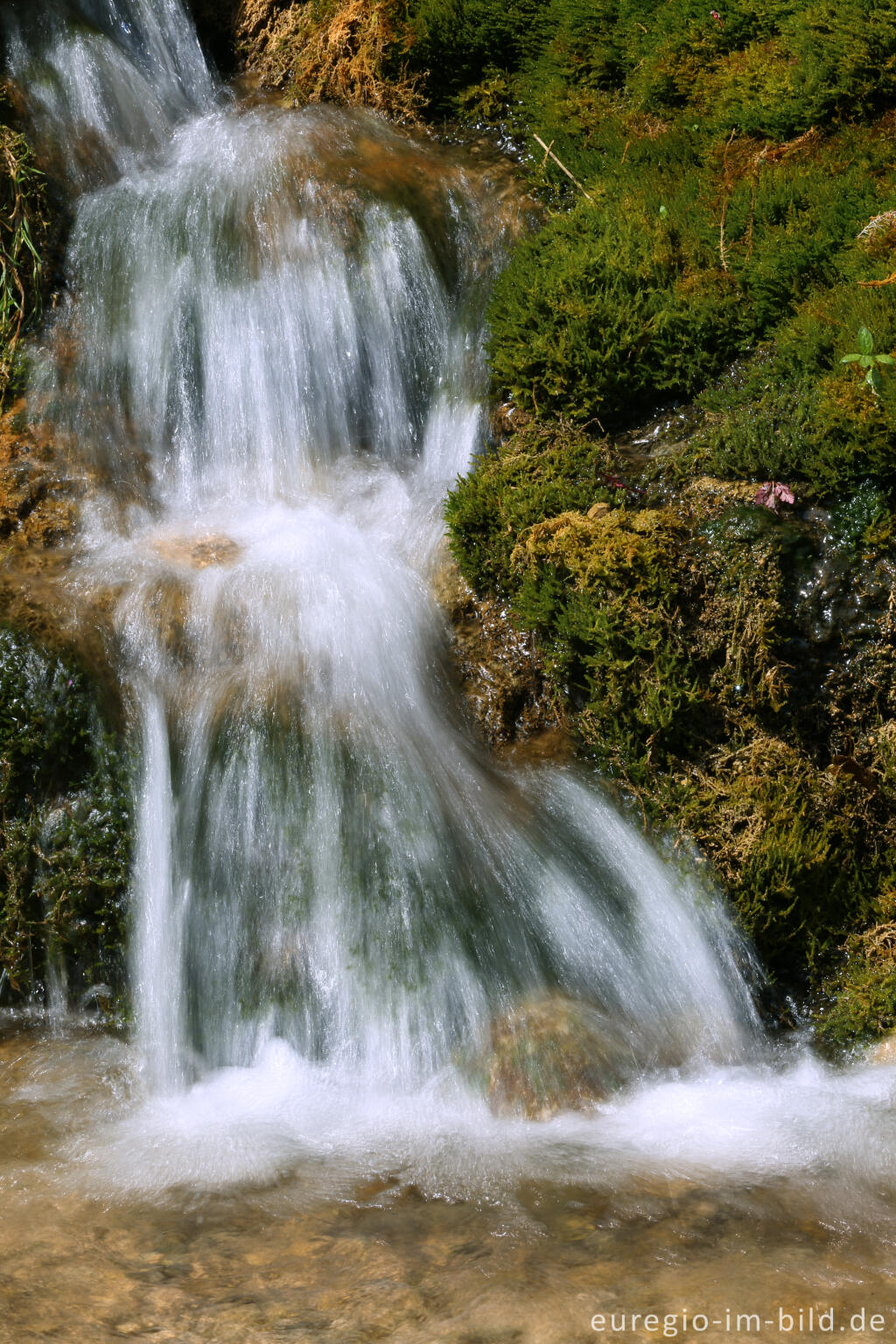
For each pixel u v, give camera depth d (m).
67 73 7.04
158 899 4.36
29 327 6.14
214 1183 3.30
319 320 6.30
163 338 6.21
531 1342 2.55
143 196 6.57
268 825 4.38
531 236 6.45
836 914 4.42
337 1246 2.97
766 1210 3.14
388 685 4.80
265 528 5.55
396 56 7.64
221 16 8.22
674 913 4.32
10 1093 3.84
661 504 5.04
